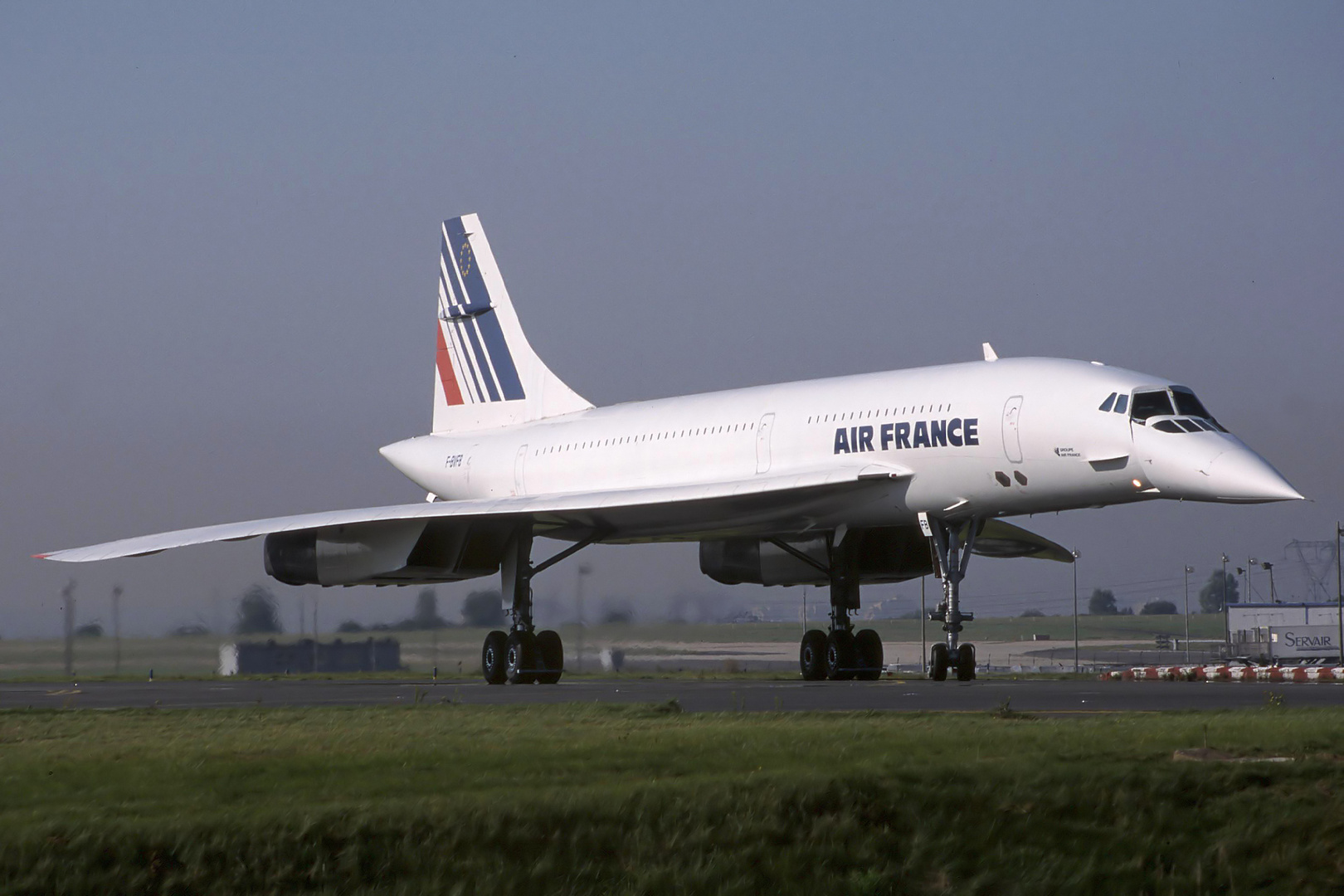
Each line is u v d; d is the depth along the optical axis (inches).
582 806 261.3
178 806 268.4
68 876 228.4
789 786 273.0
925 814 264.1
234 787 288.5
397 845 243.8
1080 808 269.0
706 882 233.8
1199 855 250.4
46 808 267.6
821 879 238.5
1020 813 265.9
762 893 233.5
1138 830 259.1
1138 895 237.0
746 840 249.9
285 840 244.1
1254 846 252.8
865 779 279.9
